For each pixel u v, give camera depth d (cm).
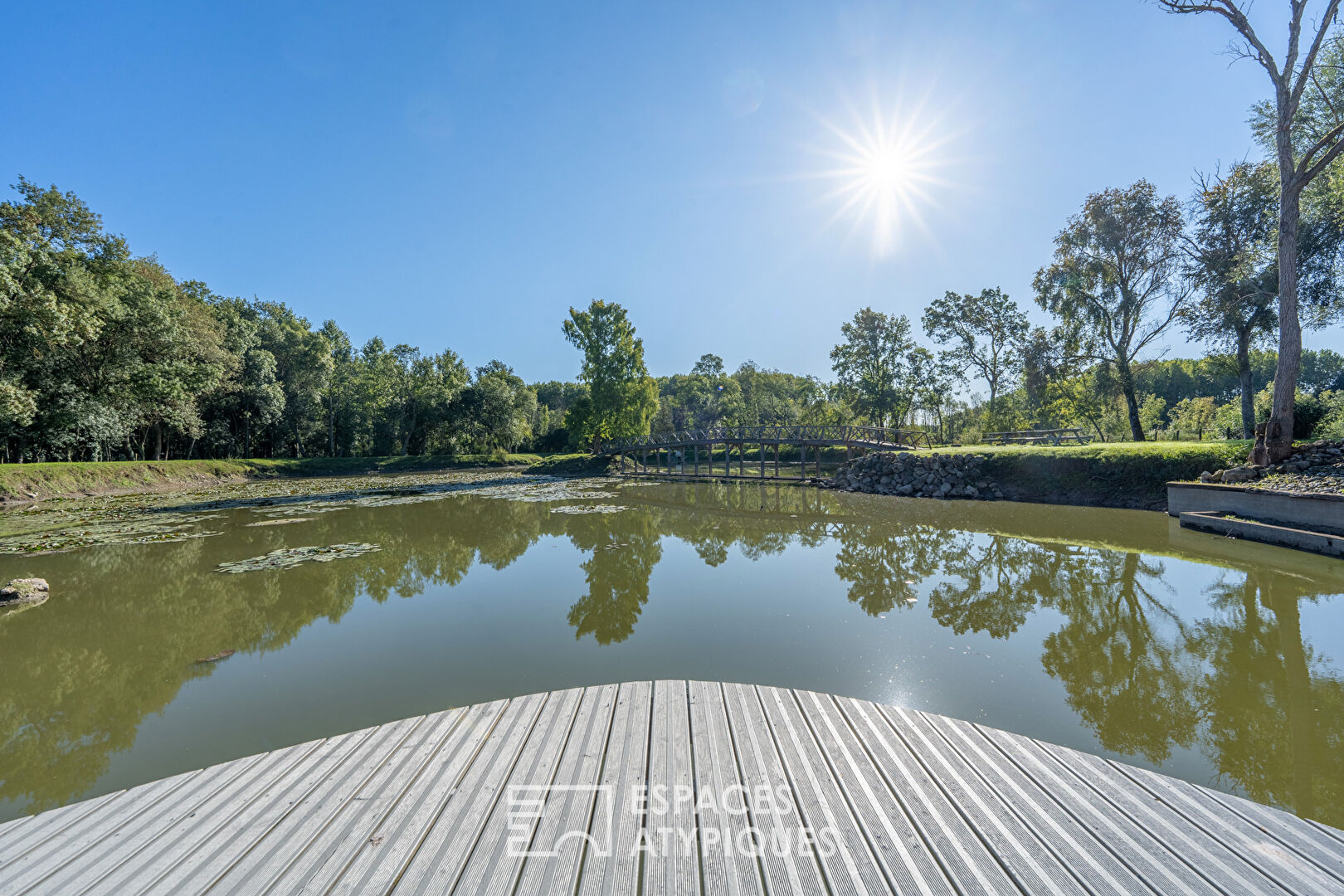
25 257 1741
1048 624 583
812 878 204
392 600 709
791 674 463
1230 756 335
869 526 1232
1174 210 1817
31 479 1828
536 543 1079
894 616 620
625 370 3278
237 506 1662
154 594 739
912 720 333
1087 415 2634
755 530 1209
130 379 2164
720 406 5053
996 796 257
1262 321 1514
